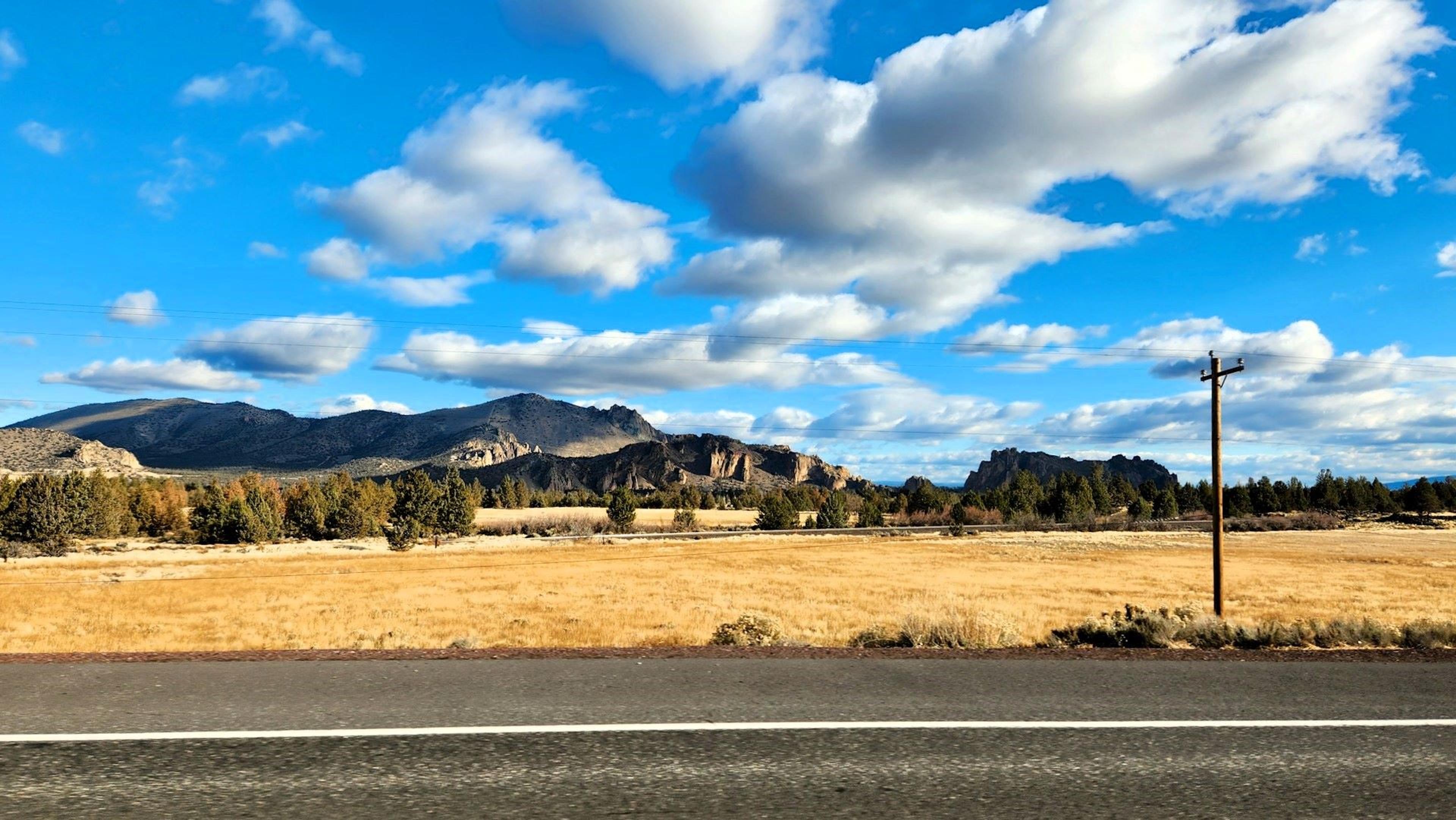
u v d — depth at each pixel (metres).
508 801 3.93
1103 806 3.94
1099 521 117.44
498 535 100.19
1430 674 7.14
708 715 5.51
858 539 91.12
